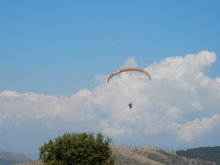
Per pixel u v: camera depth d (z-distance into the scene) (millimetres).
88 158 101938
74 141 105875
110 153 107250
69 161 103000
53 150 105125
